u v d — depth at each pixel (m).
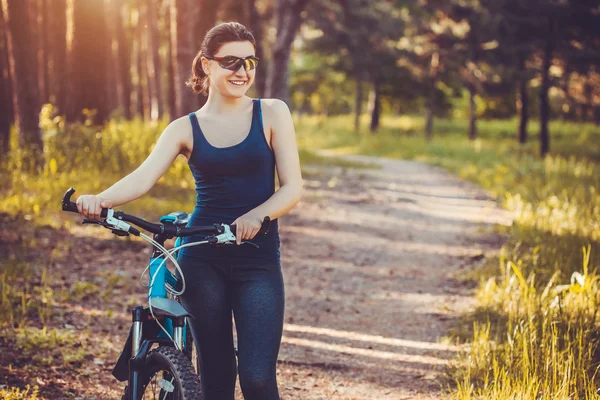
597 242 9.43
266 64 36.72
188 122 3.40
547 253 8.86
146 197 11.90
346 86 63.44
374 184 18.92
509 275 8.23
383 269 9.63
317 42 47.28
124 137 15.15
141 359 3.38
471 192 17.91
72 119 17.05
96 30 17.03
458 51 42.78
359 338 6.75
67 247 8.88
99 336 6.17
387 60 48.75
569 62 36.00
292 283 8.77
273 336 3.33
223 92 3.35
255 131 3.38
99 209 3.03
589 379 4.94
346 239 11.47
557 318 6.09
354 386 5.50
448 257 10.30
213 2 17.02
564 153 37.19
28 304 6.59
